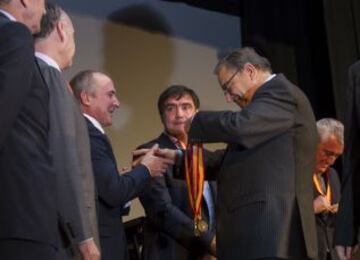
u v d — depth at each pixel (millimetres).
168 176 5398
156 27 8156
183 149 5500
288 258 4172
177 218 5184
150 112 7910
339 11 8531
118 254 4633
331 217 5562
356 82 3854
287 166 4309
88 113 4992
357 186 3785
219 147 8016
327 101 8586
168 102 5602
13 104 3043
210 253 5215
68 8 7582
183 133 5570
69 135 3607
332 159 5684
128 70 7855
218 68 4676
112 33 7832
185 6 8422
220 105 8359
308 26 8719
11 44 3139
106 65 7727
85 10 7695
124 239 4766
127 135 7707
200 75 8336
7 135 3088
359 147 3803
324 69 8633
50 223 3184
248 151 4359
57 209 3340
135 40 7980
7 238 3078
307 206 4301
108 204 4617
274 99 4363
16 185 3135
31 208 3133
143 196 5312
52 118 3596
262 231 4199
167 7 8305
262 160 4316
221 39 8609
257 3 8547
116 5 7926
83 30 7637
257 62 4629
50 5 4016
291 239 4211
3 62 3094
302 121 4410
